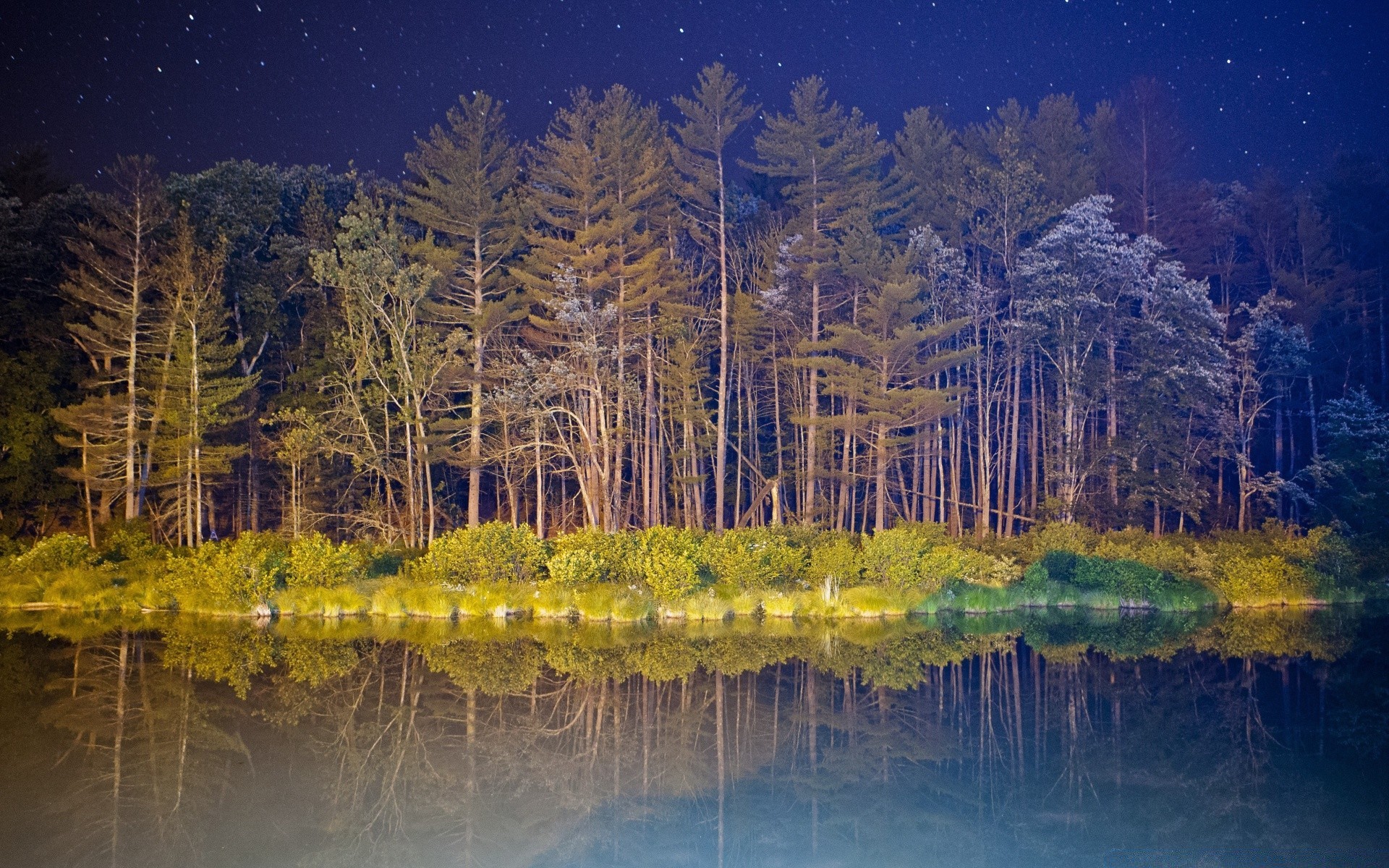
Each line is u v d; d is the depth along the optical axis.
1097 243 36.25
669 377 38.28
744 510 47.66
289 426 39.12
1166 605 28.48
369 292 34.47
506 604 25.64
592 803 10.63
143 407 36.19
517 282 38.94
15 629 23.42
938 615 27.02
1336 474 35.19
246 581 26.02
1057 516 35.88
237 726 13.75
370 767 11.83
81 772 11.49
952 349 41.84
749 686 16.80
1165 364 36.22
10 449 36.22
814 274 37.00
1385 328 47.47
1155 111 45.12
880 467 35.75
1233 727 14.02
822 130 38.56
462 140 39.16
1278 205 44.31
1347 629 24.39
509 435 38.28
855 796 10.94
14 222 37.91
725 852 9.20
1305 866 8.88
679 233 45.31
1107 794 10.98
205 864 8.71
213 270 36.97
